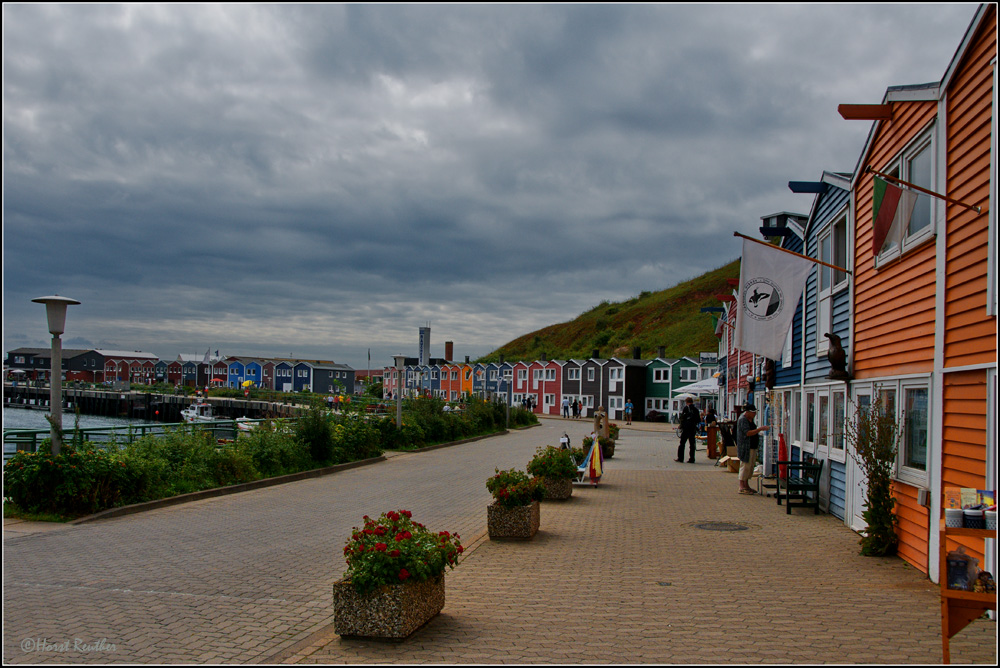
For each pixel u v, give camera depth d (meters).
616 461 25.08
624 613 6.85
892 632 6.23
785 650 5.75
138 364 132.50
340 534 11.17
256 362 116.75
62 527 11.57
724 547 10.08
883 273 10.37
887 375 10.02
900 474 9.36
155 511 13.27
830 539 10.68
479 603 7.22
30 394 101.06
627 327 129.50
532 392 83.38
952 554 5.48
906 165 9.54
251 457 18.19
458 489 16.89
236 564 9.06
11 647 5.95
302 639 6.20
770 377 18.64
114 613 6.92
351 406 26.62
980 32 7.43
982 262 7.21
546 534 11.12
